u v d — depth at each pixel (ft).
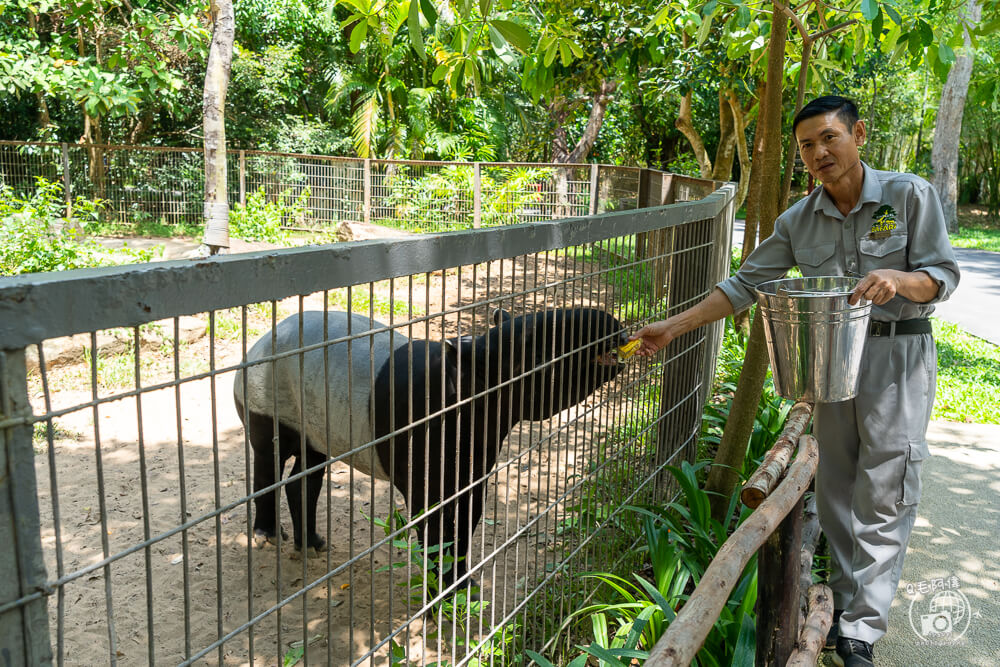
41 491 15.35
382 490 16.30
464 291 29.04
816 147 10.07
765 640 8.40
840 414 10.68
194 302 4.71
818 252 10.64
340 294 30.73
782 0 13.12
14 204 32.55
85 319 4.11
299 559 13.15
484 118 75.97
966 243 77.71
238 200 55.62
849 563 11.08
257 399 11.78
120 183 54.85
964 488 16.56
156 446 17.81
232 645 10.93
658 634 10.62
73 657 10.59
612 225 9.99
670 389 14.07
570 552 11.08
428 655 10.28
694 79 33.55
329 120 77.51
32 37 47.73
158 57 45.93
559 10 24.58
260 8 66.85
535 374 9.39
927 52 14.39
